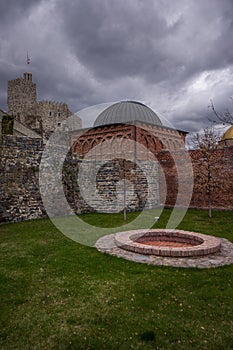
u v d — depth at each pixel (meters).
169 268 6.32
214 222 13.02
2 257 7.48
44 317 4.37
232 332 3.92
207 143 16.59
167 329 3.97
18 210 13.56
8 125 16.41
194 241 8.55
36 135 23.66
